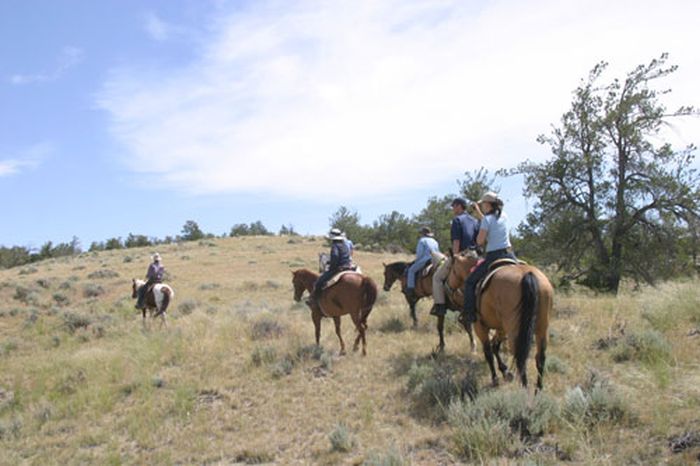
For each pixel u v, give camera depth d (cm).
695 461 456
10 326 2131
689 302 928
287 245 5250
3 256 6216
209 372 988
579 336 908
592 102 1902
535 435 562
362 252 4506
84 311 2336
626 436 527
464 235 827
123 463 682
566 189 1920
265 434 708
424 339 1054
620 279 1945
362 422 687
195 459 666
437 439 599
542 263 1928
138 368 1070
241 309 1820
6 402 1045
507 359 848
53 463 712
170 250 5278
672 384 633
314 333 1193
